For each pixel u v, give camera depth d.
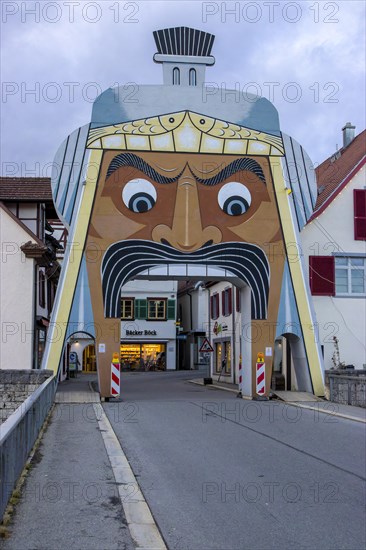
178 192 24.00
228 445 12.54
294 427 15.34
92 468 9.84
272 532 6.75
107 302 23.09
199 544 6.35
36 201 27.94
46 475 9.19
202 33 25.03
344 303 27.19
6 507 7.02
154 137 24.03
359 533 6.71
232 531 6.78
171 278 24.28
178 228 23.86
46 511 7.27
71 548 6.05
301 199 24.66
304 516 7.36
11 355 25.47
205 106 24.53
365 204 27.78
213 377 40.53
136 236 23.55
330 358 26.77
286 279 24.30
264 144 24.66
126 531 6.64
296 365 24.55
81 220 23.30
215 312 41.25
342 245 27.45
